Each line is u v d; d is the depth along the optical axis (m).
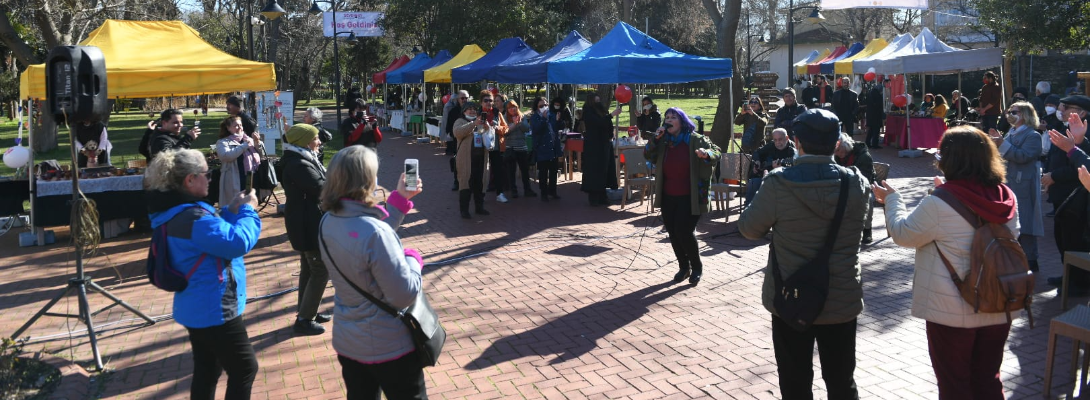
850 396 3.60
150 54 8.88
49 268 8.12
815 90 22.22
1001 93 16.08
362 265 3.02
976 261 3.27
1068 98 7.17
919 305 3.51
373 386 3.30
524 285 7.18
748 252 8.34
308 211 5.47
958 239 3.33
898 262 7.77
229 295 3.71
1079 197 6.18
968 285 3.29
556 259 8.19
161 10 25.45
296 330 5.88
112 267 8.13
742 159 10.33
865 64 17.70
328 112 42.47
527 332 5.81
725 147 18.56
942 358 3.49
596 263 7.98
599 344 5.51
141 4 21.33
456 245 8.98
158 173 3.62
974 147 3.33
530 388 4.73
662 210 7.05
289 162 5.46
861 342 5.45
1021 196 6.89
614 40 12.04
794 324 3.39
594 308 6.39
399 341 3.13
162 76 8.53
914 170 14.84
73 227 5.27
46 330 6.05
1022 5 19.05
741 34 48.47
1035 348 5.19
